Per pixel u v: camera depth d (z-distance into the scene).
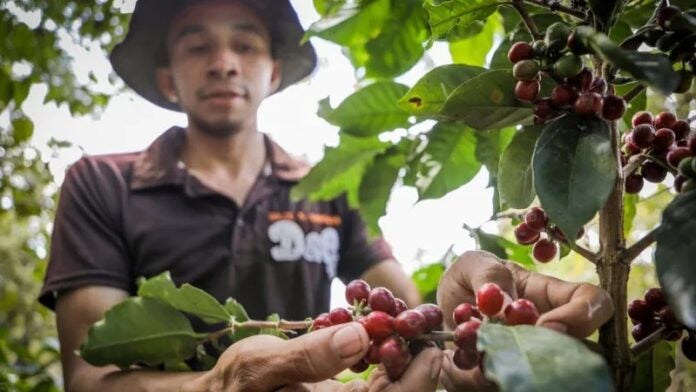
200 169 1.59
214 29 1.56
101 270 1.42
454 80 0.85
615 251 0.72
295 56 1.68
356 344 0.68
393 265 1.65
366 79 1.34
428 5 0.89
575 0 0.79
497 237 1.16
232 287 1.50
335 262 1.63
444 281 0.82
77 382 1.28
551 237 0.77
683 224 0.61
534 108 0.72
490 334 0.56
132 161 1.57
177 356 0.99
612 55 0.60
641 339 0.77
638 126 0.75
